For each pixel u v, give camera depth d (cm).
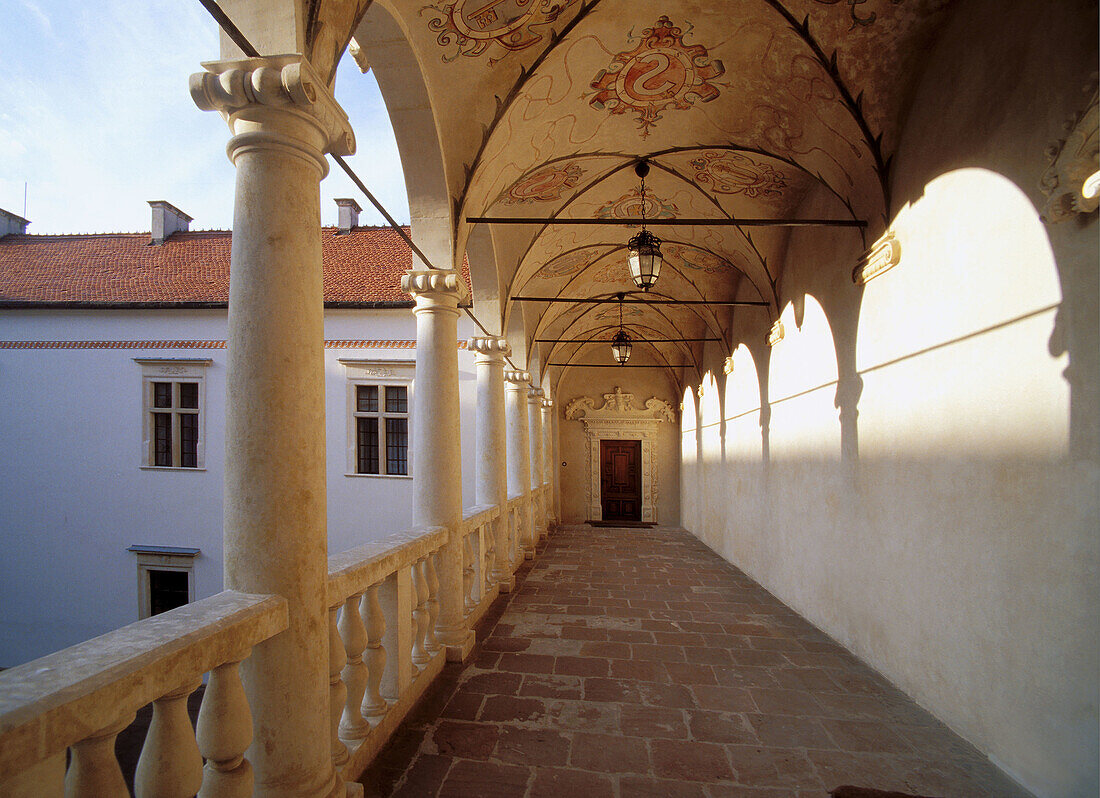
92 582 1367
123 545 1368
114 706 159
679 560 1119
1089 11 293
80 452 1392
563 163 643
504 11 405
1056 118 318
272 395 246
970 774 348
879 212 522
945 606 419
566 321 1421
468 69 449
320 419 262
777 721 414
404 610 410
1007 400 359
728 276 1036
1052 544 321
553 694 452
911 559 466
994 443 371
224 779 214
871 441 538
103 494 1381
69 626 1362
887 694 470
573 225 833
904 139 483
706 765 352
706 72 518
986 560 376
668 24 461
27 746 135
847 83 479
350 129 281
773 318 829
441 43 415
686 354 1639
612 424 2009
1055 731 315
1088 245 298
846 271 595
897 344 493
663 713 423
